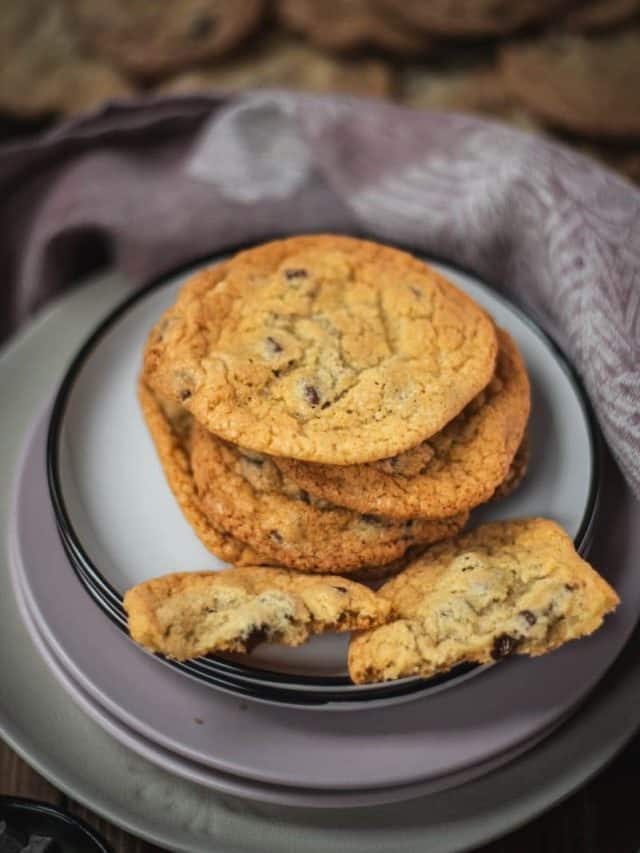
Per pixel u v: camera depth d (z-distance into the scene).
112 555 0.33
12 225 0.46
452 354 0.33
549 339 0.37
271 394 0.31
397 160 0.43
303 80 0.56
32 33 0.59
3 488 0.37
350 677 0.30
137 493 0.35
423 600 0.30
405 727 0.30
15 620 0.33
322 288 0.34
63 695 0.32
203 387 0.31
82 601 0.33
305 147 0.45
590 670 0.31
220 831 0.30
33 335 0.41
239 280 0.34
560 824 0.32
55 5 0.60
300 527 0.31
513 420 0.33
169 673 0.31
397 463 0.31
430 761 0.29
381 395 0.31
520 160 0.40
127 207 0.44
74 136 0.45
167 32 0.57
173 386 0.31
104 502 0.34
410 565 0.31
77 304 0.42
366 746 0.30
